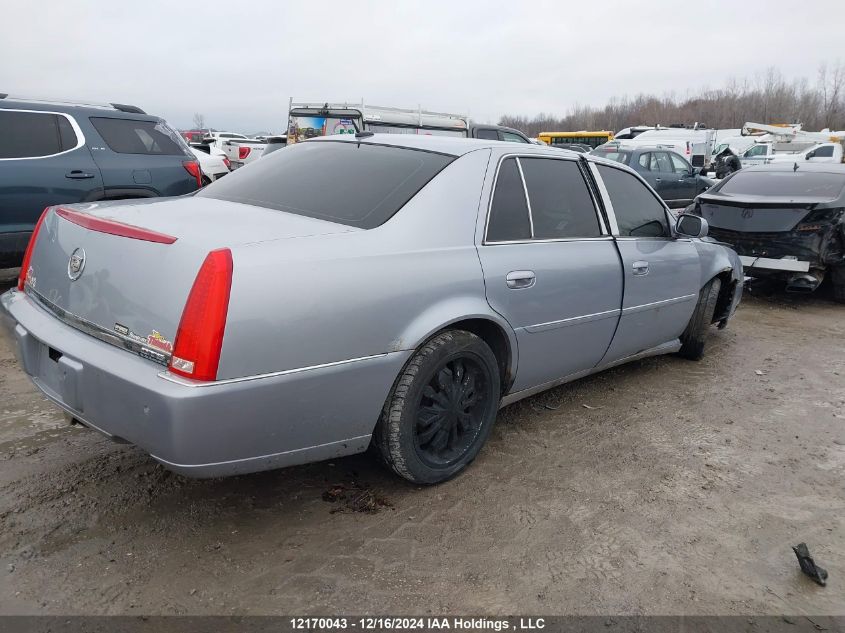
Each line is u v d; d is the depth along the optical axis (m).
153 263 2.36
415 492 3.03
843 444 3.80
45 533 2.58
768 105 71.19
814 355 5.57
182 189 7.23
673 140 24.95
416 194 2.96
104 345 2.44
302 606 2.28
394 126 13.95
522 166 3.46
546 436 3.72
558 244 3.52
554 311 3.45
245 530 2.68
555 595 2.40
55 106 6.36
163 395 2.17
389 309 2.63
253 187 3.32
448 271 2.88
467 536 2.72
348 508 2.88
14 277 7.00
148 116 7.17
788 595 2.47
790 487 3.27
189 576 2.39
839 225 7.19
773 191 7.90
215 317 2.20
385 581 2.42
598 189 3.92
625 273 3.92
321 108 14.27
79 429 3.48
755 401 4.43
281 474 3.12
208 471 2.31
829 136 29.56
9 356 4.57
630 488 3.18
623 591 2.44
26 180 6.02
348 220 2.83
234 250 2.31
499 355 3.31
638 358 4.56
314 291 2.42
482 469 3.29
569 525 2.84
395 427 2.79
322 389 2.47
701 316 5.02
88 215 2.75
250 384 2.28
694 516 2.96
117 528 2.64
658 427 3.92
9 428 3.47
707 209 7.98
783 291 8.42
